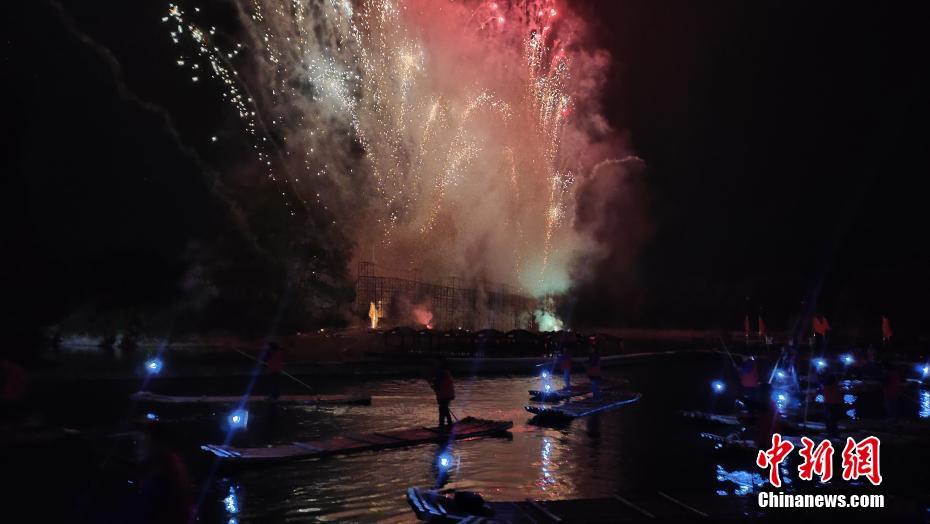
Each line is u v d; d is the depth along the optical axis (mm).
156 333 32562
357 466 12508
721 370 33844
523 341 35562
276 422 16922
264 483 11234
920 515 9875
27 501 10234
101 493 10672
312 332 37188
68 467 12109
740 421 17422
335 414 18266
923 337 43750
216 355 29281
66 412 17406
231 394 21500
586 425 17453
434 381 16266
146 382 22828
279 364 19859
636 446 14758
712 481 11852
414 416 18109
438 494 10391
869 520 9641
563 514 9586
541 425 17375
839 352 39531
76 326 30719
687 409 20406
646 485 11555
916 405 21719
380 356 32438
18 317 28094
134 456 12836
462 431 15570
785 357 28609
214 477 11570
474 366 30016
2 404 17922
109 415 17094
